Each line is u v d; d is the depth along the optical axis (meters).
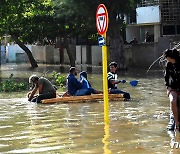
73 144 8.84
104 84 10.97
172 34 44.03
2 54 55.78
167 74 9.86
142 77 27.72
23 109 14.32
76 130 10.27
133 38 45.75
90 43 49.88
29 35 42.41
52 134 9.91
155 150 8.16
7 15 34.72
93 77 28.95
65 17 39.00
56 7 37.31
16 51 57.62
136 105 14.61
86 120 11.67
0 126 11.12
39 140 9.33
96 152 8.13
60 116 12.52
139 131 9.93
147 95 17.77
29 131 10.34
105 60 10.82
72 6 34.91
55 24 40.88
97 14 10.95
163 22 44.00
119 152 8.09
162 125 10.63
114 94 16.12
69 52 42.69
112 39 36.22
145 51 38.81
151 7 44.41
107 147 8.49
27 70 40.91
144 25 46.41
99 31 10.89
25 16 41.12
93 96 15.98
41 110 13.94
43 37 42.72
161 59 12.42
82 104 15.15
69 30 41.41
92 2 34.38
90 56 46.84
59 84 24.58
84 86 16.48
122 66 36.19
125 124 10.86
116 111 13.20
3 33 41.91
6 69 43.31
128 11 35.78
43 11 40.72
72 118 12.09
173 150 8.13
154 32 45.22
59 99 15.82
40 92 16.28
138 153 7.98
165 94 18.02
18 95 19.34
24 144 8.99
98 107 14.25
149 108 13.80
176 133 9.62
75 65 45.75
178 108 9.72
